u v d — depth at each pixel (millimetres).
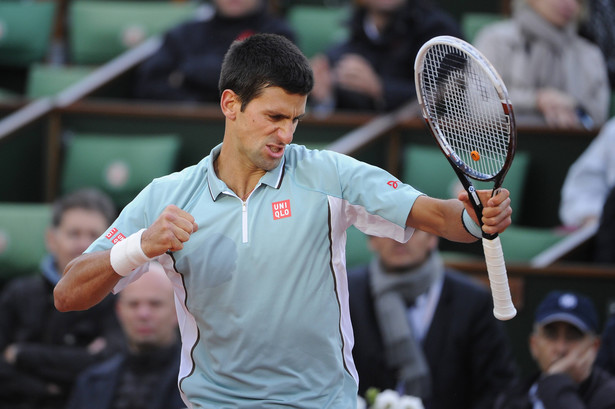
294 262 9062
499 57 23734
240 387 9242
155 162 22969
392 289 16078
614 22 25734
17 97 29078
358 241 19875
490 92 9414
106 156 23156
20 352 17531
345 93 24391
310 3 30438
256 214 9156
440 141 9117
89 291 9109
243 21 25406
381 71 24797
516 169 22219
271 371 9156
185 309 9438
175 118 23594
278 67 8812
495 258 8695
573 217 21312
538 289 18062
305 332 9078
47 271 18562
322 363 9195
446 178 21672
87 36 28484
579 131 22344
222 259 9109
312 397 9148
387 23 24844
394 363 15805
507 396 15016
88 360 17578
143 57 26484
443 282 16234
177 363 15945
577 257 19359
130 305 15773
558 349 14719
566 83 23672
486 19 27219
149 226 9391
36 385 17484
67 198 18859
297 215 9141
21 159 23531
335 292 9258
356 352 16109
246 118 8977
